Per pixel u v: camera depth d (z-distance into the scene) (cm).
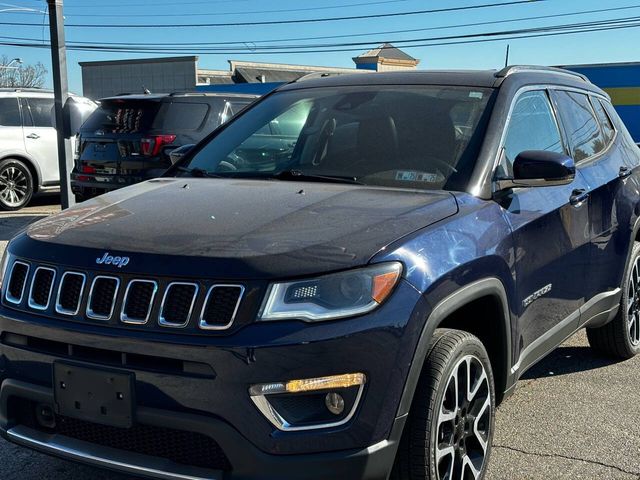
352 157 366
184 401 247
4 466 350
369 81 419
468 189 327
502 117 363
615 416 419
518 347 343
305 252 255
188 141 901
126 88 4656
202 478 249
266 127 412
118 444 270
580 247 407
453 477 297
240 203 308
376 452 250
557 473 350
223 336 244
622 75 2358
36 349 274
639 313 521
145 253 262
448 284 276
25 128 1177
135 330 254
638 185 502
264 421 242
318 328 244
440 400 275
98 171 919
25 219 1084
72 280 271
